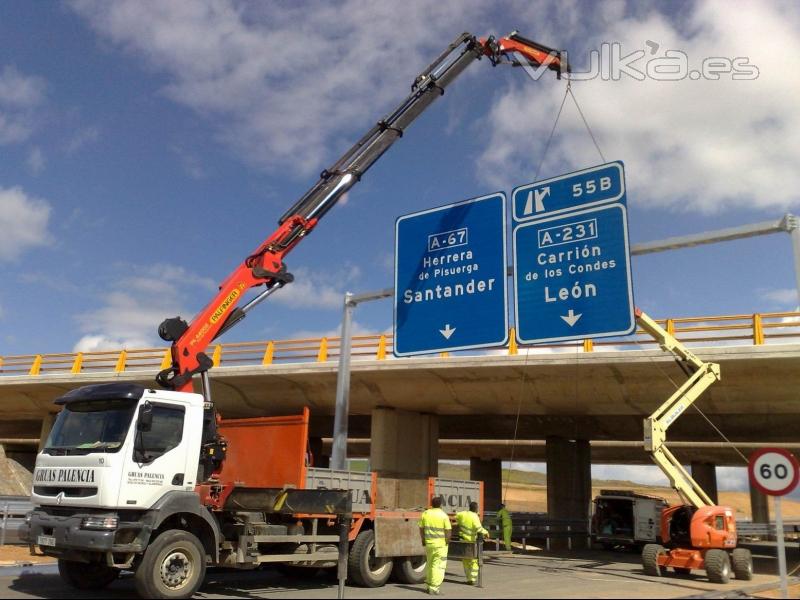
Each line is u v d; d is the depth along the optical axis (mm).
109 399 10336
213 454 11531
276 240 14500
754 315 20375
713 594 12805
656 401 23672
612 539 27078
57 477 10180
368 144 15961
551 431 33125
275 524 12016
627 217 13430
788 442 36500
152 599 9703
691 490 16859
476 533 13727
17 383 31875
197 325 12867
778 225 12211
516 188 15031
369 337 25797
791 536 38688
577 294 13656
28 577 12508
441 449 46438
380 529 13070
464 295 15062
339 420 16625
